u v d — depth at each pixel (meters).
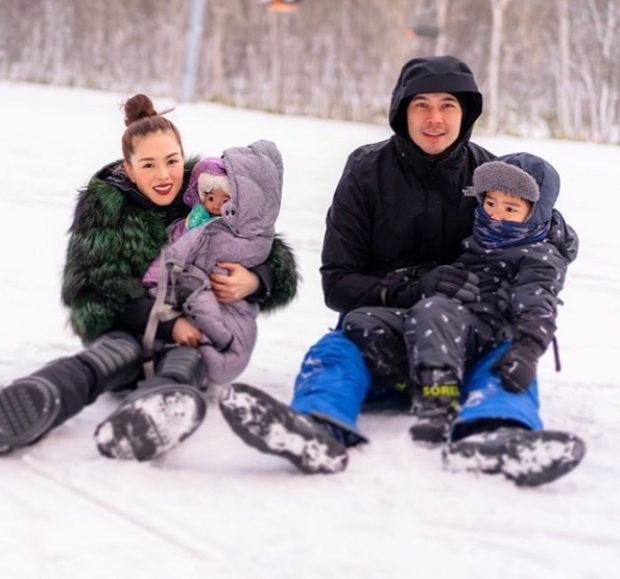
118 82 30.09
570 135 20.97
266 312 3.28
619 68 23.12
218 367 3.05
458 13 27.08
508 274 3.01
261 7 30.59
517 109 25.50
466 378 2.92
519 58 26.70
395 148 3.30
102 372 2.75
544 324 2.80
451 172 3.22
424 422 2.70
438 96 3.14
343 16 29.56
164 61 31.48
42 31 33.12
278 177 3.22
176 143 3.16
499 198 3.02
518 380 2.66
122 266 3.04
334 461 2.50
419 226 3.28
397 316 2.98
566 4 24.25
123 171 3.19
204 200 3.16
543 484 2.50
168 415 2.50
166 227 3.18
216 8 29.31
